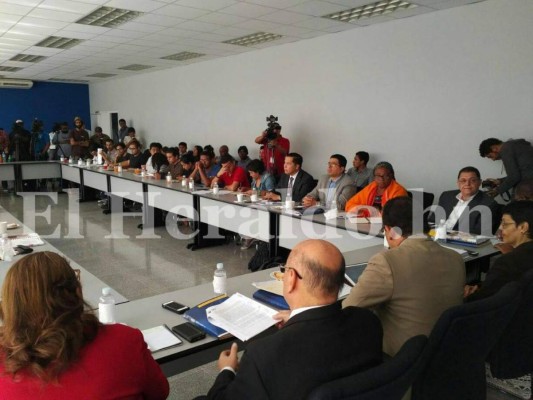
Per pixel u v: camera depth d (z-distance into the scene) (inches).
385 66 198.1
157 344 56.4
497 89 161.9
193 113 329.7
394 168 200.5
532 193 100.0
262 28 208.8
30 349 33.0
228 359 50.4
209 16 187.8
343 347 38.7
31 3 168.7
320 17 188.4
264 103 266.1
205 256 179.6
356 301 59.1
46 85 453.1
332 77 222.7
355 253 100.6
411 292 57.8
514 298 54.3
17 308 34.0
